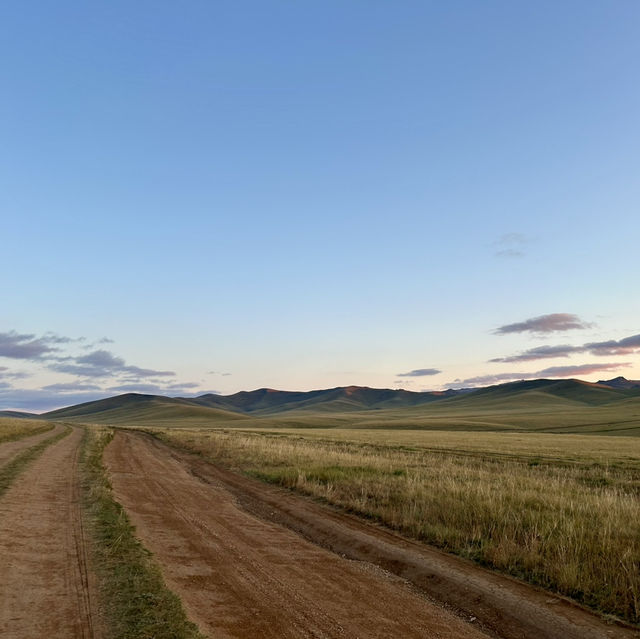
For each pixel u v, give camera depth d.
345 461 24.95
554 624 6.91
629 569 8.30
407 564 9.52
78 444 33.38
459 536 10.98
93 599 6.63
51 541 9.38
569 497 14.59
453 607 7.69
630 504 13.22
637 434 91.19
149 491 16.61
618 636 6.58
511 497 13.90
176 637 5.54
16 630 5.58
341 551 10.85
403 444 46.53
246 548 10.18
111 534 9.96
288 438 51.97
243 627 6.08
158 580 7.41
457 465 26.77
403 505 13.92
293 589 7.76
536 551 9.45
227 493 18.02
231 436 50.28
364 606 7.28
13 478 16.59
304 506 15.25
